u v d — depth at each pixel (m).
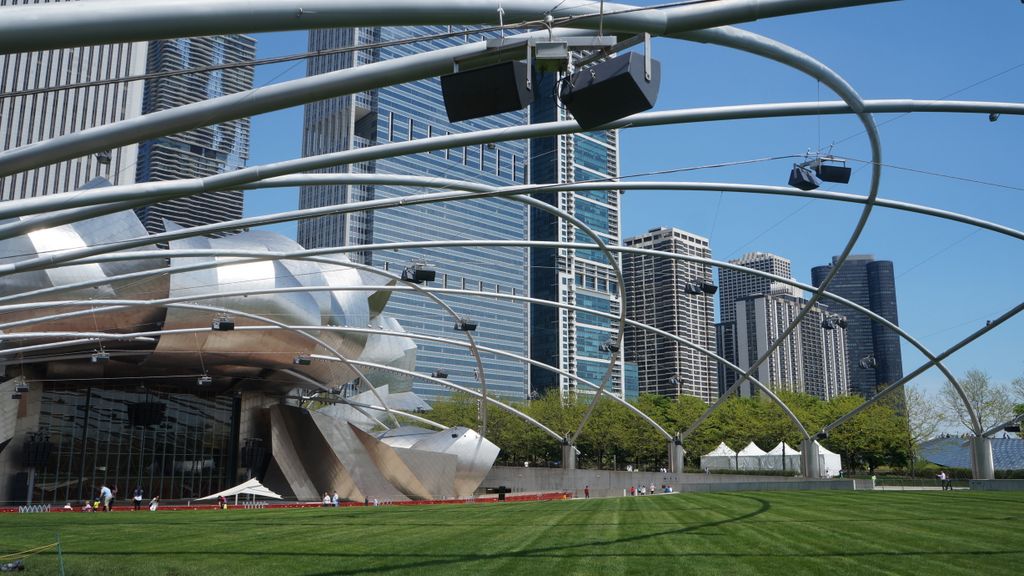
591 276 193.12
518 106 12.17
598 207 179.25
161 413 65.75
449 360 179.75
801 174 25.53
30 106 113.19
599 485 75.88
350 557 17.41
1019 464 75.19
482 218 169.88
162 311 52.84
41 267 27.06
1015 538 19.36
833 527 22.78
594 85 11.89
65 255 27.06
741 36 16.39
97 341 53.34
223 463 68.06
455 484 63.12
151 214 167.75
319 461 60.66
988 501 35.25
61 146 14.60
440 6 12.40
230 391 69.50
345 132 171.50
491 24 13.01
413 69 13.49
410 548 19.00
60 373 61.06
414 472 59.00
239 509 45.25
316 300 61.47
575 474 75.44
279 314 55.44
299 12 11.46
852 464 94.81
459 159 172.25
